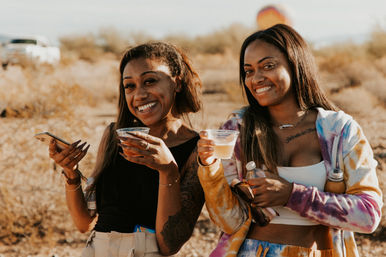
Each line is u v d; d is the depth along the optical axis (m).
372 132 10.83
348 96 14.76
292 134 2.70
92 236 2.77
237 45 47.09
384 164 7.55
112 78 18.39
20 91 9.27
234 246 2.65
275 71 2.66
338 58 24.31
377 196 2.52
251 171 2.59
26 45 26.92
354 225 2.45
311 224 2.58
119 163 2.82
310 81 2.75
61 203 6.25
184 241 2.72
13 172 6.84
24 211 6.08
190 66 3.01
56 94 7.44
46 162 7.11
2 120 8.54
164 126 2.87
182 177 2.81
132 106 2.83
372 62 25.39
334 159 2.58
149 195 2.73
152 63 2.79
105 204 2.81
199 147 2.52
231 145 2.51
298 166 2.63
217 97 17.77
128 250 2.65
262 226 2.58
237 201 2.65
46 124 7.30
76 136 7.02
